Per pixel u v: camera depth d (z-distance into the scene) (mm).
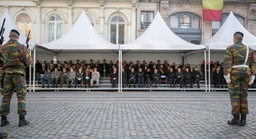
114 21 21984
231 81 5477
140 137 4637
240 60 5359
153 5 21969
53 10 21375
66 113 7062
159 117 6520
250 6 22078
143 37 15500
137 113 7102
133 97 11398
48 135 4703
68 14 21344
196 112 7320
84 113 7074
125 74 15570
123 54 20891
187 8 22188
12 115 6633
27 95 12227
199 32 22547
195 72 15680
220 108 8117
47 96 11758
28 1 21125
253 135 4707
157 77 15352
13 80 5262
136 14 21906
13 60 5203
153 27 16188
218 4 21375
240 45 5426
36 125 5496
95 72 15523
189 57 20875
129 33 21688
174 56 20875
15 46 5246
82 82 15336
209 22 22281
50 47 14031
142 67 17094
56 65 17391
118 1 21516
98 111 7422
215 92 14242
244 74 5305
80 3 21406
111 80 15438
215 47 14219
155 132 4996
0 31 5012
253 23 22297
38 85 15703
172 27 22438
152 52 20797
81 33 15484
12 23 14273
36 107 8203
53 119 6180
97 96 11789
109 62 20812
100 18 21484
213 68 16016
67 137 4594
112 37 22031
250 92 14367
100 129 5215
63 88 14500
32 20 21250
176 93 13570
